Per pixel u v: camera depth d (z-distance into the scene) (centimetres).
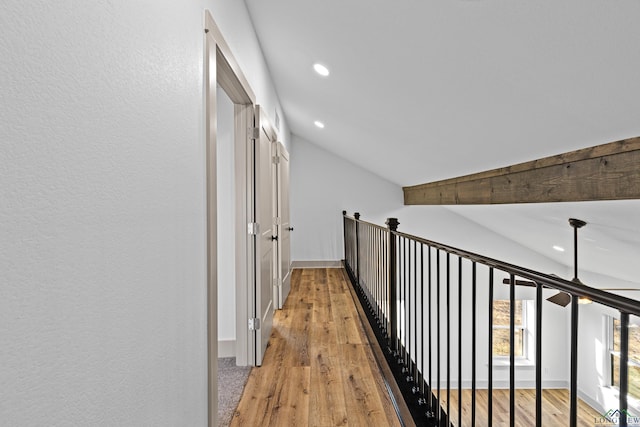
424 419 200
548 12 135
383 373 287
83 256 80
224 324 319
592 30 132
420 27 186
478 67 193
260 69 346
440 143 343
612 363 564
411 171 543
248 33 280
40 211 68
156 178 116
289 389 262
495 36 163
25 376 64
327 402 245
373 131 427
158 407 116
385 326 338
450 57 198
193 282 150
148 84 111
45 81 69
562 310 656
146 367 108
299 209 752
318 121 530
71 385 75
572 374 98
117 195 93
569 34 139
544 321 657
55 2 71
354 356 319
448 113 267
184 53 141
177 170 133
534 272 114
